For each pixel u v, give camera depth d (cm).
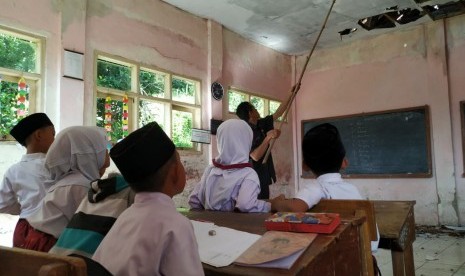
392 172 547
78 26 353
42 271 54
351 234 109
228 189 174
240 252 96
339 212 138
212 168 189
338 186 155
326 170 158
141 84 429
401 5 468
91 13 371
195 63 484
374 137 568
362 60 589
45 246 124
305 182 633
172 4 458
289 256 88
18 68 321
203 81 495
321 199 145
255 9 476
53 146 141
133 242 86
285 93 644
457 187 496
